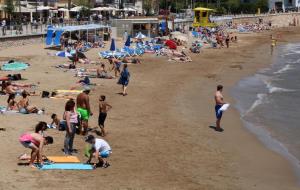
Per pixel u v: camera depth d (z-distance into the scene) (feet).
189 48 242.99
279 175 64.03
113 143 72.28
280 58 227.81
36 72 139.54
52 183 54.03
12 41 189.88
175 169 62.39
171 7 469.98
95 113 90.43
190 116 95.50
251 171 64.80
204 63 191.31
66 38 201.36
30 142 58.49
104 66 145.18
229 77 157.99
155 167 62.49
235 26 424.87
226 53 237.25
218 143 77.51
